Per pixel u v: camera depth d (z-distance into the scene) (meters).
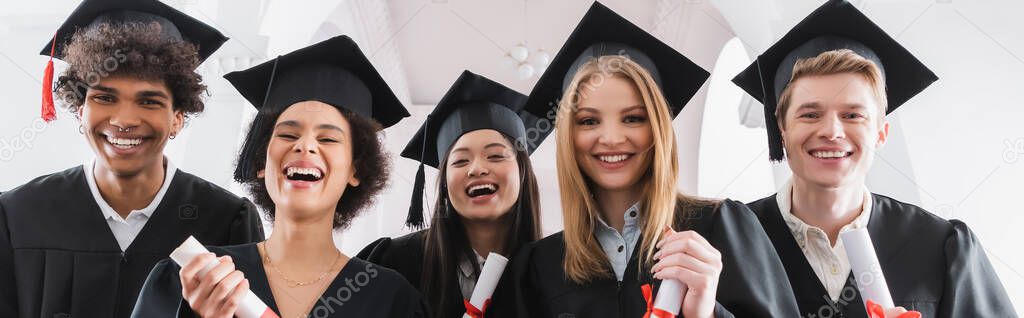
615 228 2.62
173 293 2.21
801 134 2.63
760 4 4.99
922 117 4.27
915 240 2.71
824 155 2.61
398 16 8.00
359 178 2.54
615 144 2.48
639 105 2.51
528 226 3.24
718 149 8.12
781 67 3.01
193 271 1.99
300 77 2.59
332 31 6.64
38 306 2.74
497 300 2.68
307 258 2.32
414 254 3.24
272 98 2.56
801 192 2.76
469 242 3.21
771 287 2.40
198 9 4.73
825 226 2.76
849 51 2.73
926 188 4.19
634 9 7.62
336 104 2.56
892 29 4.36
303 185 2.28
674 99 2.92
